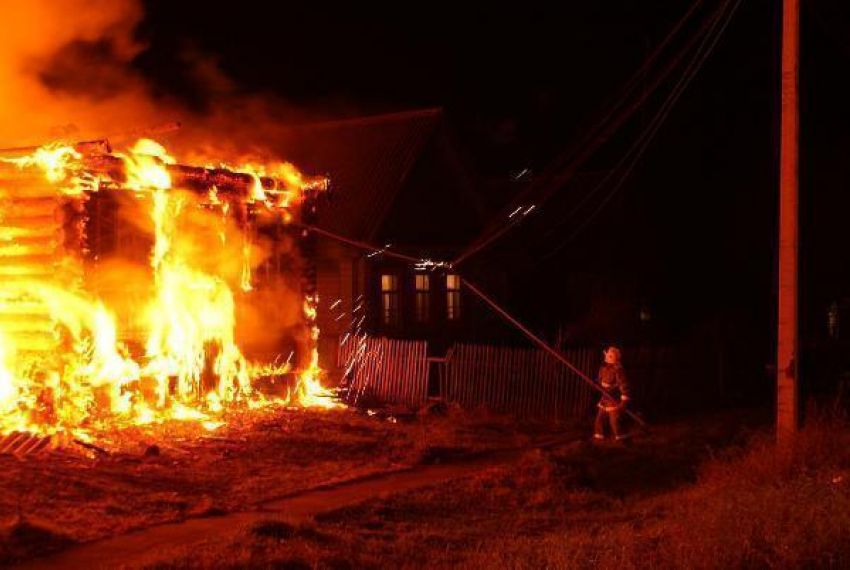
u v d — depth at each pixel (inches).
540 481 507.8
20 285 590.9
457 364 802.2
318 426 657.6
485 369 788.6
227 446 576.1
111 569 344.5
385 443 614.9
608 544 350.6
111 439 563.2
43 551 366.6
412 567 348.8
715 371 864.9
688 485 505.7
